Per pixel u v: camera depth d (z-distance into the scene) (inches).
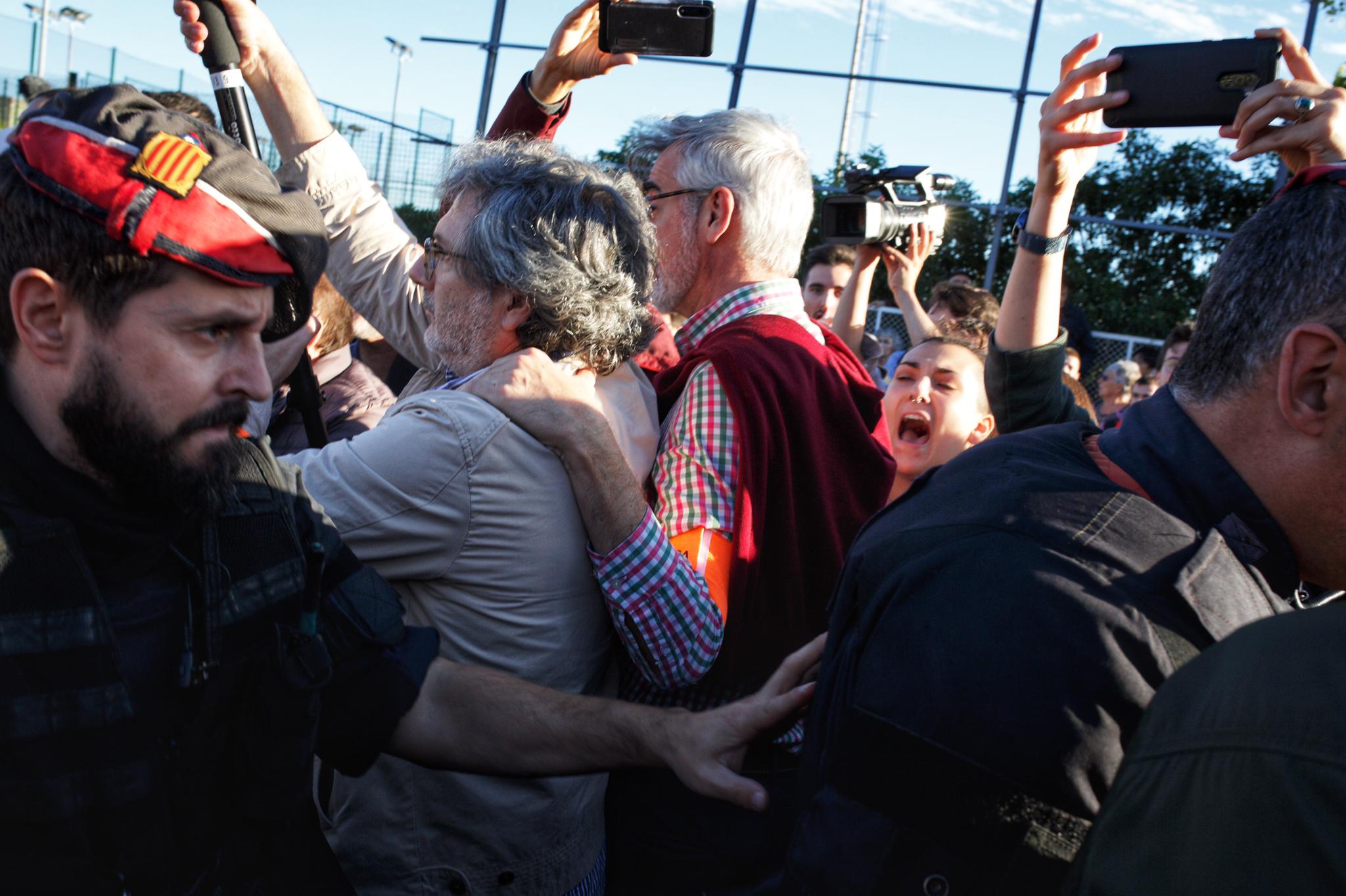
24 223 31.9
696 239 71.6
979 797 32.7
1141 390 219.5
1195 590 33.9
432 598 55.4
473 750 48.9
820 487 65.4
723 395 62.8
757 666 63.7
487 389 54.4
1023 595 33.9
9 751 32.5
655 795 62.2
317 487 54.0
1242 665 25.8
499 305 57.4
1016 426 67.1
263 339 41.5
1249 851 23.0
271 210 35.2
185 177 32.3
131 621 36.5
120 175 31.4
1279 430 34.9
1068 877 28.4
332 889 47.6
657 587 55.4
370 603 47.7
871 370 178.4
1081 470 39.6
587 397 55.7
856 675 37.2
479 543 53.2
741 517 61.3
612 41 80.9
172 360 33.3
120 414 32.9
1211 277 38.3
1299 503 35.1
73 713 33.6
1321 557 36.3
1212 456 36.7
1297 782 22.7
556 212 56.7
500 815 55.2
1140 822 26.0
